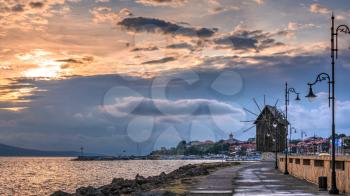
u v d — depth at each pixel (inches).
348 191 1132.5
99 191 1701.5
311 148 2965.1
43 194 3225.9
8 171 7504.9
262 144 5349.4
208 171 2544.3
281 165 2632.9
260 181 1684.3
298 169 1930.4
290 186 1433.3
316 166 1529.3
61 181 4613.7
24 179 5036.9
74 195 1603.1
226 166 3543.3
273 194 1159.6
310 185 1473.9
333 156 1178.0
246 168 3070.9
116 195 1638.8
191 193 1202.0
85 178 5142.7
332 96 1210.6
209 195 1146.7
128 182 2046.0
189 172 2389.3
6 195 3181.6
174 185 1535.4
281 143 5132.9
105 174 6067.9
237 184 1531.7
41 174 6328.7
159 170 7416.3
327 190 1274.6
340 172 1210.0
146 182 2174.0
